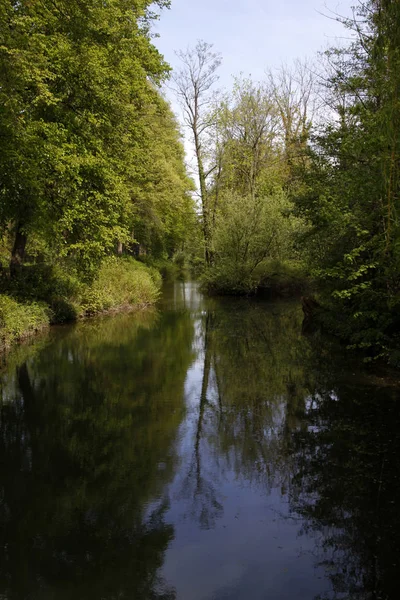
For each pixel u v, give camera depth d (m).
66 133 11.98
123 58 13.43
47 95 10.06
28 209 12.50
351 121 10.35
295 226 21.89
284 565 3.90
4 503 4.91
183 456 5.95
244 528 4.43
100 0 11.66
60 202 12.57
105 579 3.78
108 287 18.91
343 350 11.27
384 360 9.77
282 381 9.05
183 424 7.01
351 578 3.73
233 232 23.80
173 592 3.61
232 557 4.02
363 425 6.73
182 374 9.77
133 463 5.79
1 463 5.80
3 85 8.54
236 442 6.33
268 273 23.92
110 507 4.81
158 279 31.75
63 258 16.86
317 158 11.65
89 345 12.61
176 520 4.56
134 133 15.84
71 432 6.74
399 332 9.84
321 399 7.88
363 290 9.91
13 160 10.30
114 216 14.09
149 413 7.51
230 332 14.53
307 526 4.42
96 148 13.25
